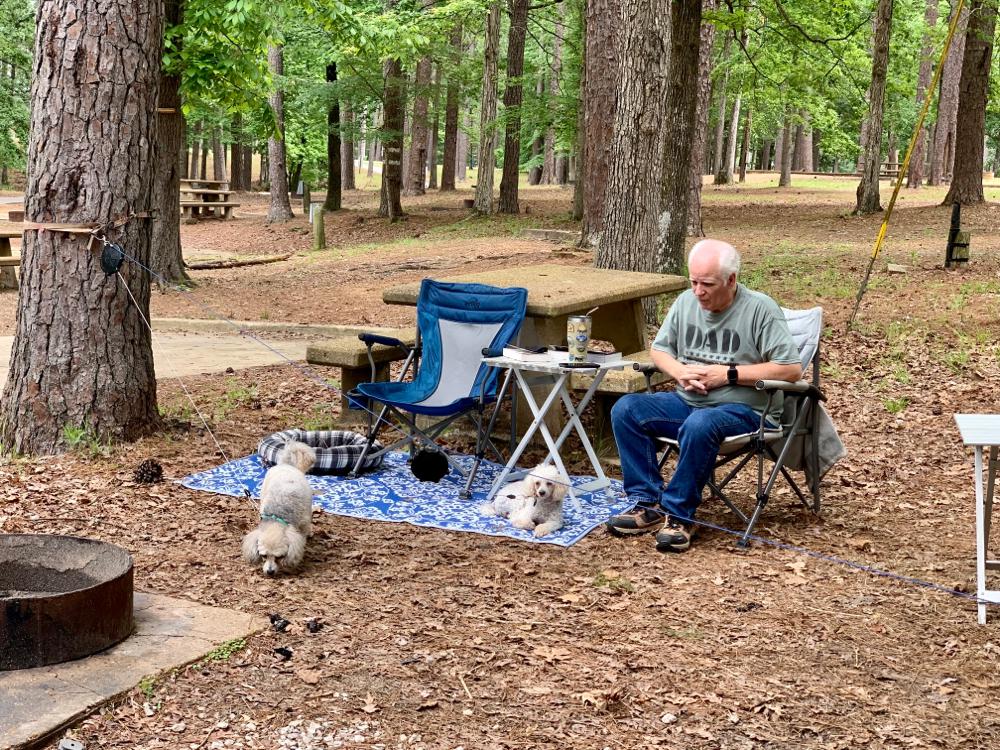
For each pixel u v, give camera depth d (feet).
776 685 11.88
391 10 77.46
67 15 19.62
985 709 11.43
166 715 10.85
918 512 18.39
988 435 14.01
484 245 67.31
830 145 138.51
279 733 10.60
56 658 11.58
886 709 11.39
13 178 169.99
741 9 62.90
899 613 13.96
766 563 15.79
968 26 74.79
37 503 17.66
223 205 102.42
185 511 17.53
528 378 20.70
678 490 16.44
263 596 14.08
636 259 33.22
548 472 17.01
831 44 83.56
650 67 32.35
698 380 16.98
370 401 22.12
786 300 40.50
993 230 63.72
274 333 39.11
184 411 24.41
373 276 56.34
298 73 103.45
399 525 17.37
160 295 48.98
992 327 33.17
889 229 66.64
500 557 15.90
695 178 68.95
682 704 11.38
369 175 172.86
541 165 144.97
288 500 15.08
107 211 20.20
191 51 46.21
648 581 14.97
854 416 25.03
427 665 12.14
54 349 20.30
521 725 10.89
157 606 13.38
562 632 13.17
